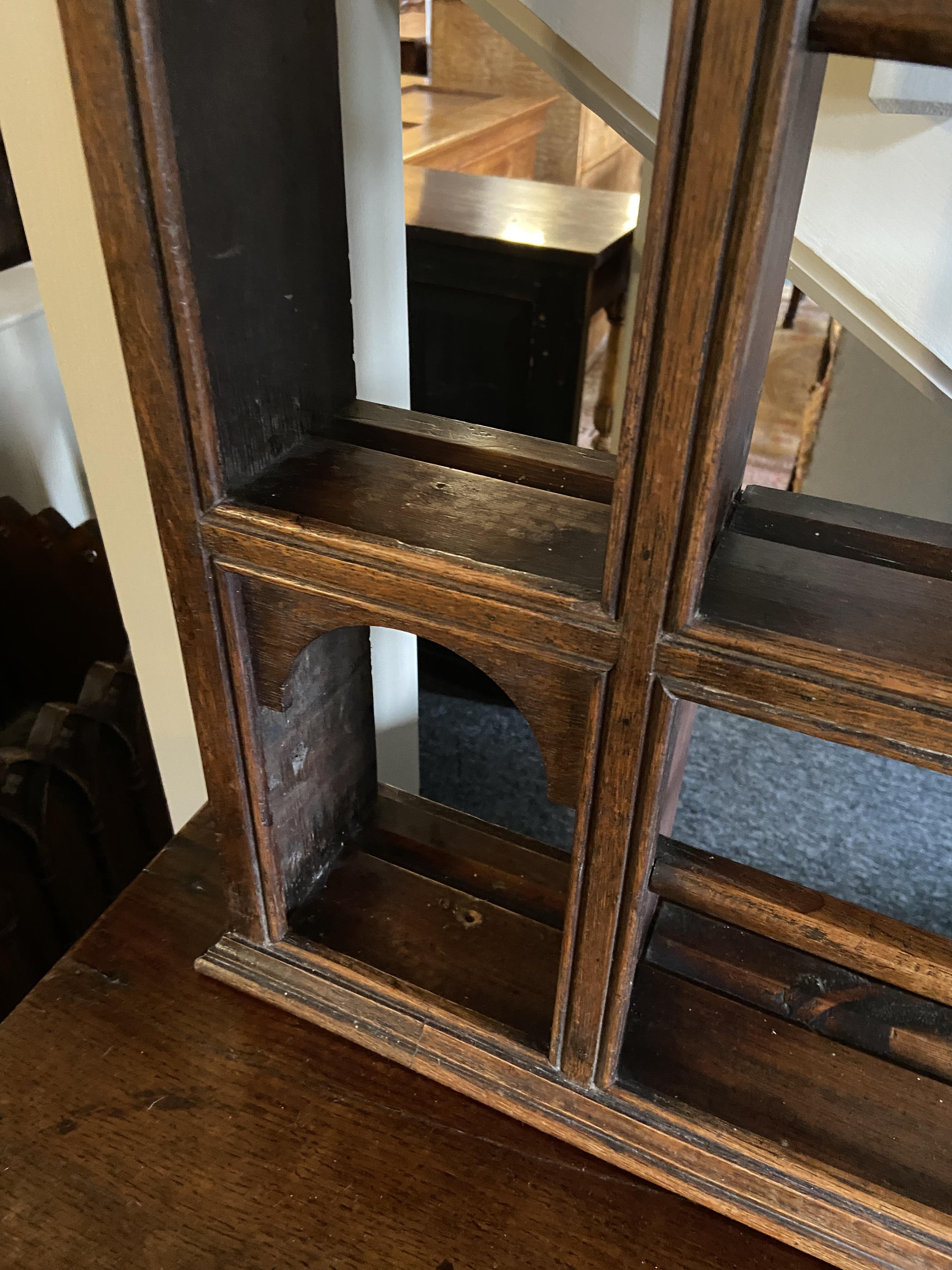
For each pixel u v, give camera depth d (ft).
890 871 3.64
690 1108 2.01
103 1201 1.99
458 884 2.61
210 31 1.45
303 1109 2.17
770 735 4.31
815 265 2.37
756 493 1.83
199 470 1.72
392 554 1.61
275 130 1.68
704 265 1.15
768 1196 1.94
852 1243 1.89
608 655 1.50
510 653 1.64
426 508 1.75
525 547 1.64
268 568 1.75
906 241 2.24
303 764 2.36
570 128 9.46
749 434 1.76
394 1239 1.94
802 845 3.74
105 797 3.31
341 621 1.81
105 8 1.29
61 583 3.76
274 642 1.92
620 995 1.89
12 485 4.04
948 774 1.37
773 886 1.95
